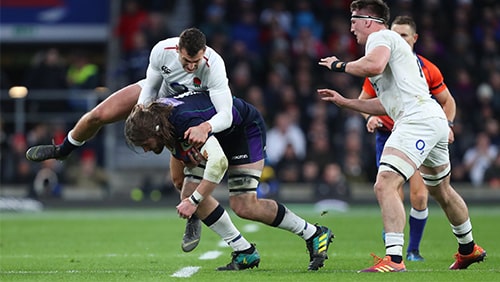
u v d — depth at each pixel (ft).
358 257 116.98
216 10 255.29
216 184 89.35
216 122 89.76
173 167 101.65
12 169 225.76
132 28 251.80
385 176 90.22
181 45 90.79
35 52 281.33
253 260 99.25
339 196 220.23
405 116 91.50
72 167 231.91
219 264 108.47
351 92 233.55
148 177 228.84
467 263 98.99
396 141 90.84
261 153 97.50
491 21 264.11
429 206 223.92
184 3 275.80
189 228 98.58
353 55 249.96
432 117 91.15
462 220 96.63
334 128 232.12
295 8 259.80
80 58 240.12
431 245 134.00
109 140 235.61
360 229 163.12
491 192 224.94
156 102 89.20
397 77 91.71
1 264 109.81
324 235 98.32
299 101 236.02
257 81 246.27
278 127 225.76
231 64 240.12
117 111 106.11
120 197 228.02
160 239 147.13
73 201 224.33
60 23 275.39
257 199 97.25
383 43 91.20
